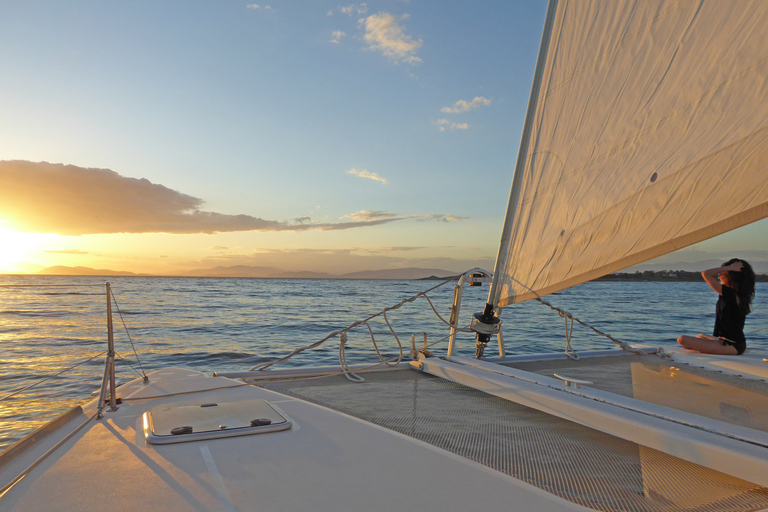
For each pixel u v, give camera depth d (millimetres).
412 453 1394
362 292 56219
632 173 2262
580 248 2527
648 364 3029
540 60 2658
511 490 1171
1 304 32125
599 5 2328
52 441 1435
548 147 2646
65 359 11570
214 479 1179
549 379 2338
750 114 1831
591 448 1621
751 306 3299
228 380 2277
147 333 17688
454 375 2650
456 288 3113
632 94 2232
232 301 38188
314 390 2443
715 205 1972
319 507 1054
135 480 1163
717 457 1406
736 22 1864
